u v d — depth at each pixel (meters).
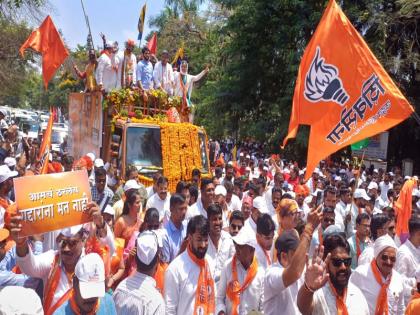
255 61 29.08
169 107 12.68
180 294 4.45
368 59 5.89
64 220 3.90
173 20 45.56
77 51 29.17
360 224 6.56
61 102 55.34
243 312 4.73
